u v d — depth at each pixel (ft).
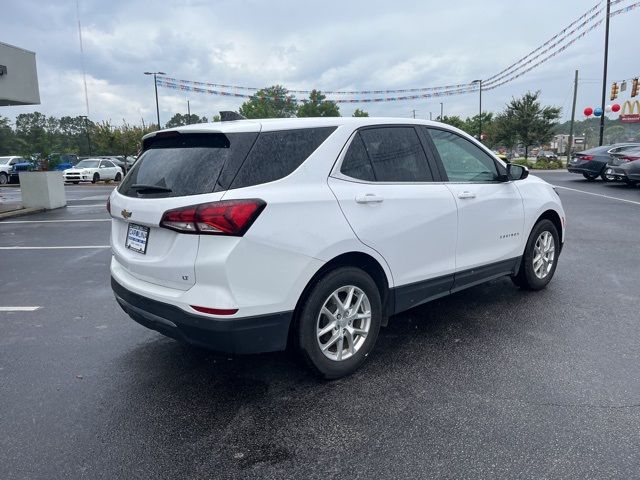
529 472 8.09
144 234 10.69
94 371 12.05
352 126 11.62
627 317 15.06
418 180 12.80
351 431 9.34
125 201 11.03
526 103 138.10
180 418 9.91
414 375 11.51
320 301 10.63
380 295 12.19
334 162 11.02
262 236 9.61
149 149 11.80
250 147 10.02
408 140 12.90
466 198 13.80
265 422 9.71
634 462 8.29
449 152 14.01
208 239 9.44
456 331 14.16
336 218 10.66
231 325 9.55
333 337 11.11
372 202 11.37
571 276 19.76
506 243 15.64
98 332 14.65
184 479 8.09
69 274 21.77
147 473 8.25
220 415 10.00
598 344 13.10
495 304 16.44
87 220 39.78
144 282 10.74
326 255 10.46
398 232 11.89
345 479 8.02
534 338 13.56
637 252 24.08
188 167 10.14
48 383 11.44
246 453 8.75
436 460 8.44
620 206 41.42
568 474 8.02
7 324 15.40
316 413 9.99
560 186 60.08
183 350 13.24
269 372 11.86
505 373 11.53
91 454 8.77
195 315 9.61
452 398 10.45
